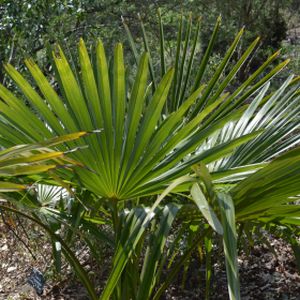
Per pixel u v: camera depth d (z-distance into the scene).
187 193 2.95
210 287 4.34
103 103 2.43
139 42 9.80
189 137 2.62
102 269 4.46
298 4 18.53
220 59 10.64
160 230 2.28
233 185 2.55
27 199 2.80
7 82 5.99
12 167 1.95
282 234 2.83
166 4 10.90
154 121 2.42
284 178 2.14
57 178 2.14
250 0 14.08
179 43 3.24
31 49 6.36
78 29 7.76
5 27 6.27
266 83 3.04
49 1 6.48
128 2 9.95
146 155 2.44
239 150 2.77
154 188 2.48
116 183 2.50
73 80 2.41
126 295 2.77
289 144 2.70
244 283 4.41
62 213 2.79
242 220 2.42
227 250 1.94
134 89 2.40
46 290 4.58
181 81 3.23
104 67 2.38
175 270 2.79
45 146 2.00
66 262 4.59
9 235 5.02
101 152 2.45
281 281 4.39
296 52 15.66
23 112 2.51
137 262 2.80
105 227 4.25
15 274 4.86
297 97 2.72
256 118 2.83
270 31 15.16
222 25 13.19
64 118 2.47
